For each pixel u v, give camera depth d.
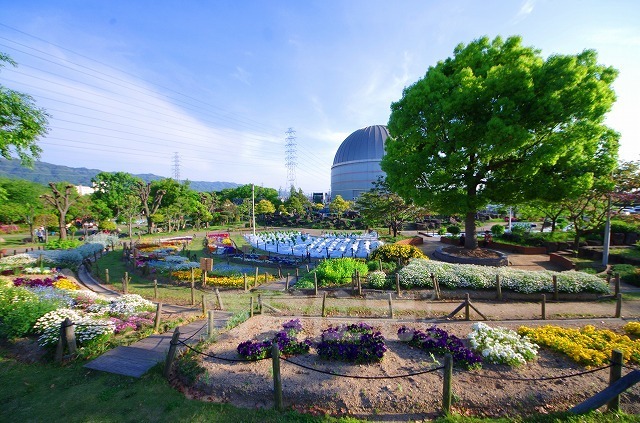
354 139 81.81
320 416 5.00
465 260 17.11
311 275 14.63
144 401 5.33
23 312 8.02
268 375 5.89
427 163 16.06
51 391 5.66
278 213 64.38
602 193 15.98
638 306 10.37
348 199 79.69
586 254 18.34
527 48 14.91
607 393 4.83
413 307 10.33
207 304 11.77
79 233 42.41
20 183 35.94
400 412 5.04
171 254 23.83
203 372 6.01
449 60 16.88
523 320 9.09
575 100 12.84
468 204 16.41
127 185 54.72
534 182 15.14
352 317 9.54
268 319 9.23
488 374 5.95
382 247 17.38
